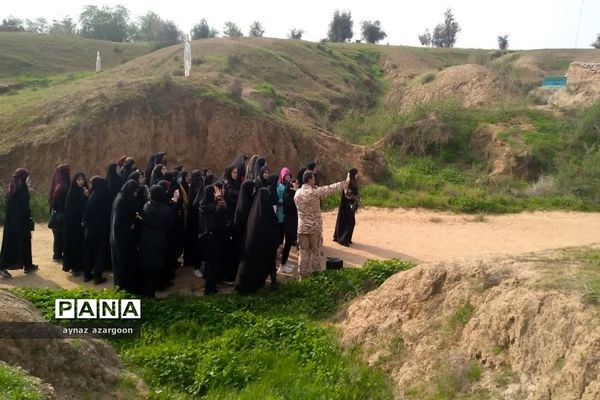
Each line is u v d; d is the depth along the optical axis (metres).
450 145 21.69
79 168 16.06
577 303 5.29
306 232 9.41
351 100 35.78
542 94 32.44
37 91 21.30
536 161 19.69
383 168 18.81
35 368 5.62
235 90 19.84
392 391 6.06
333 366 6.64
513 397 5.20
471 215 15.51
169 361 6.69
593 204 16.73
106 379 6.09
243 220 9.34
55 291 8.30
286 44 43.22
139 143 17.03
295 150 18.52
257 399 5.95
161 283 9.35
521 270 6.36
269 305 8.46
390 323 6.94
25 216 9.83
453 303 6.57
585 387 4.67
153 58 34.09
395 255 11.61
